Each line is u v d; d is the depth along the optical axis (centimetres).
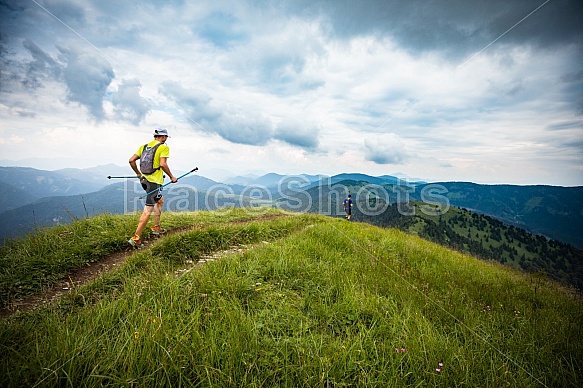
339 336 388
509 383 335
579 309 664
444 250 1423
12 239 696
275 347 344
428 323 459
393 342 384
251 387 277
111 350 309
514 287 822
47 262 586
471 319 506
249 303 455
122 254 718
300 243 878
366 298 514
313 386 293
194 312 386
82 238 747
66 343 302
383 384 306
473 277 870
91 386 258
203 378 276
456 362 363
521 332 482
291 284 558
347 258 804
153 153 790
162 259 666
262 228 1092
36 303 452
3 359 281
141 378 273
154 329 334
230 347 324
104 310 379
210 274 525
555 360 406
